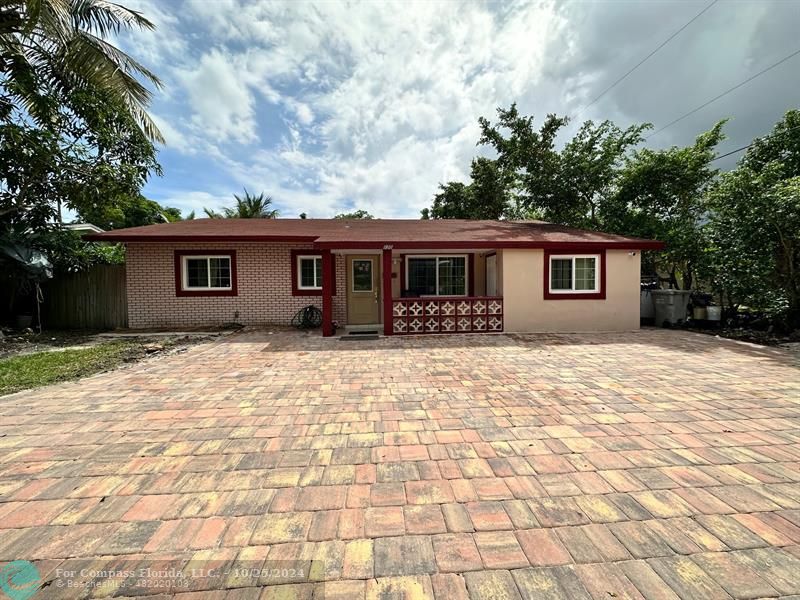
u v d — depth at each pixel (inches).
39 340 321.1
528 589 62.6
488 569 67.2
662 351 261.7
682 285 446.6
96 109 346.3
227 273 401.1
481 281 413.7
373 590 62.6
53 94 337.4
